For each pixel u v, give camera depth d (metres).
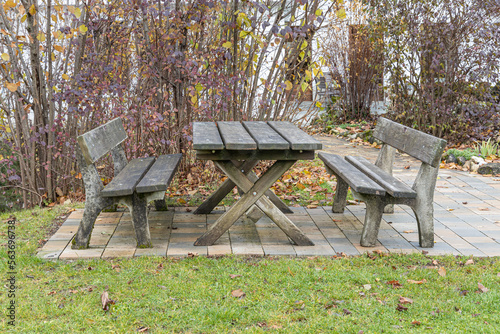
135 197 4.00
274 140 3.95
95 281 3.37
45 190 6.23
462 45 8.27
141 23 6.36
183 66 6.02
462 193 5.88
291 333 2.72
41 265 3.69
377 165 5.15
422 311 2.98
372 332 2.71
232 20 6.27
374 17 9.59
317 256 3.91
